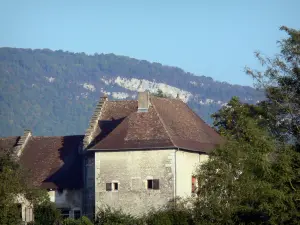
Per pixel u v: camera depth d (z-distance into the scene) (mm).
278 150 98375
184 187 113750
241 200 95188
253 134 98875
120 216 104938
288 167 93938
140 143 112750
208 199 97062
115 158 113438
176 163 111250
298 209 92750
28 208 115000
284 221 91875
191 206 103438
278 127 111125
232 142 101750
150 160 111812
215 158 100625
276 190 91500
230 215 95312
